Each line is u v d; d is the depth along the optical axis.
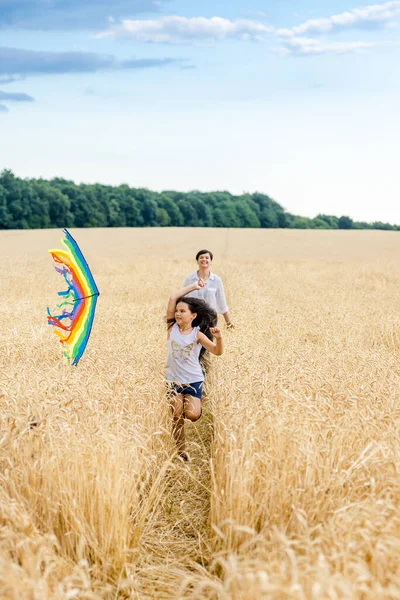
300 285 20.98
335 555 3.13
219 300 9.52
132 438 4.93
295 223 120.81
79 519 4.16
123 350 8.21
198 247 46.84
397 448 4.51
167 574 4.21
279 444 4.57
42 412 4.99
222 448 4.98
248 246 49.03
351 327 11.68
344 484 4.24
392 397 5.71
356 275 26.22
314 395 5.74
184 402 6.34
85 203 95.00
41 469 4.35
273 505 4.21
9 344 8.51
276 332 10.62
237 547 4.17
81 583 3.66
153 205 100.25
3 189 90.38
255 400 5.49
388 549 3.23
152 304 14.30
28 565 3.32
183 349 6.36
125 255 38.44
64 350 7.37
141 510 4.76
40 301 14.93
